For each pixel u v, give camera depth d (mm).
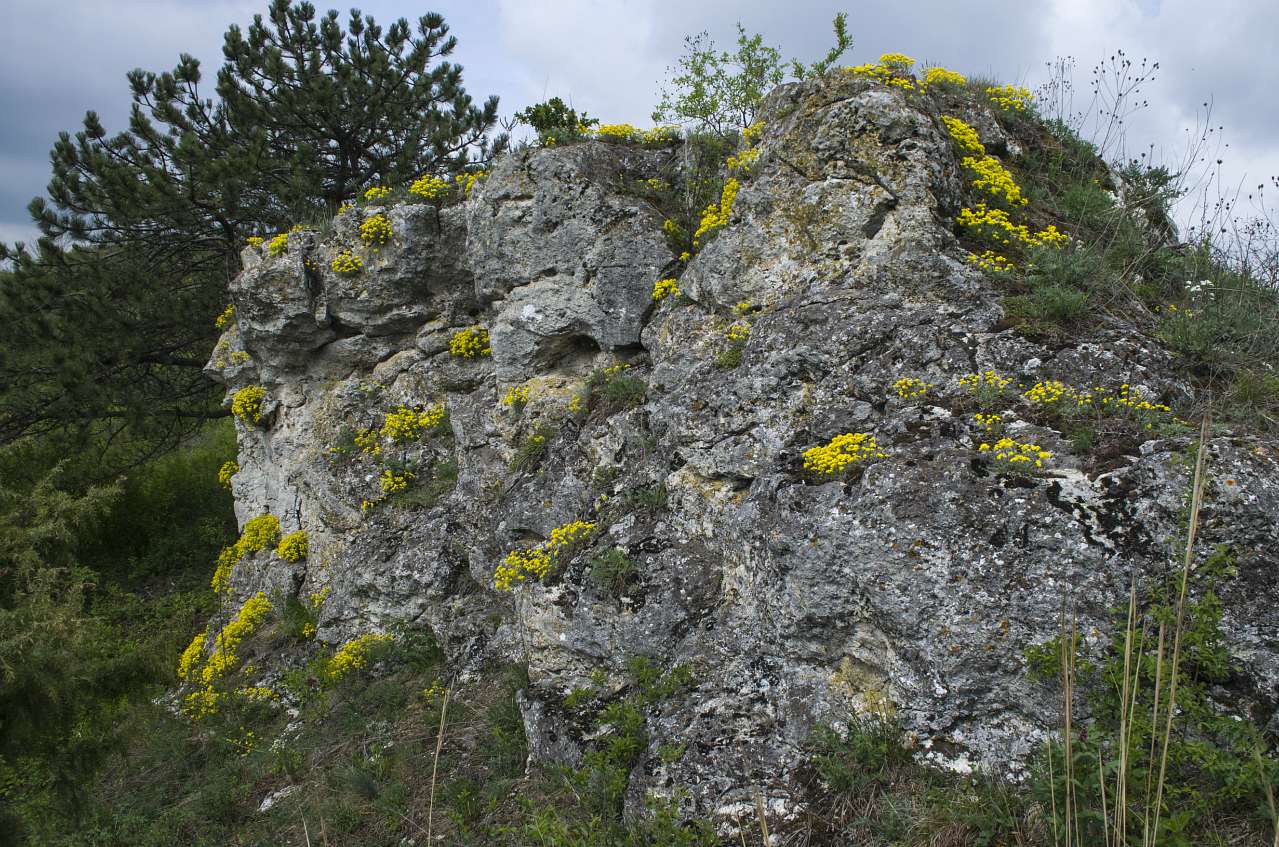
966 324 5699
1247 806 3688
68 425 14203
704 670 5586
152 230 13961
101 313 13383
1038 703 4164
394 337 10805
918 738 4434
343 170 15047
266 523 11500
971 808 4055
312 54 14219
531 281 8914
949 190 6730
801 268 6746
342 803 6703
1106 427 4816
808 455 5230
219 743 8555
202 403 15922
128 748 8641
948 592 4367
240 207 13625
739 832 4543
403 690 8273
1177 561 4016
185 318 14234
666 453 6641
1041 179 7719
